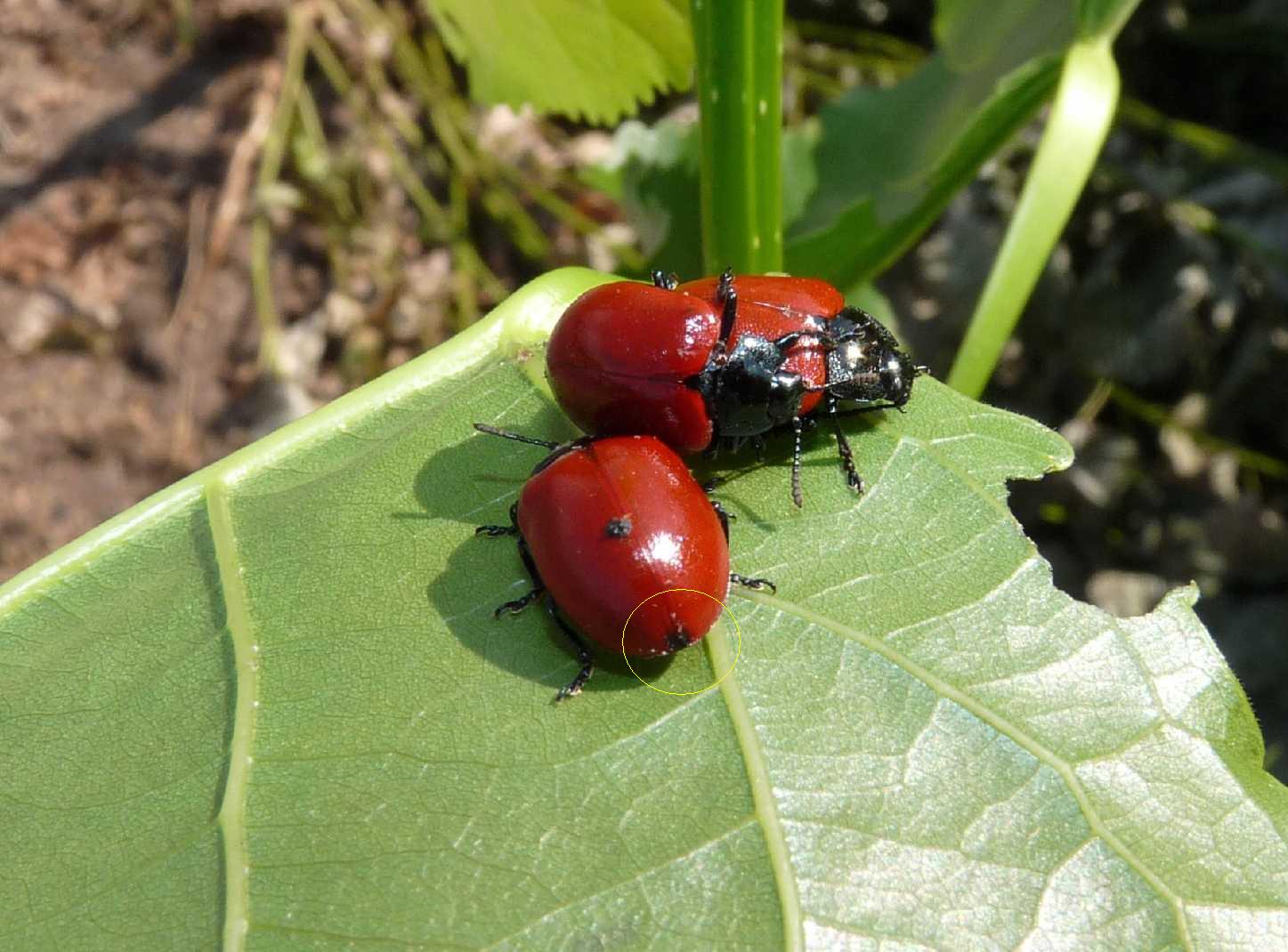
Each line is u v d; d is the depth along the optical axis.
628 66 0.07
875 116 0.07
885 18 0.11
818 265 0.07
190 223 0.10
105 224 0.10
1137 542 0.10
